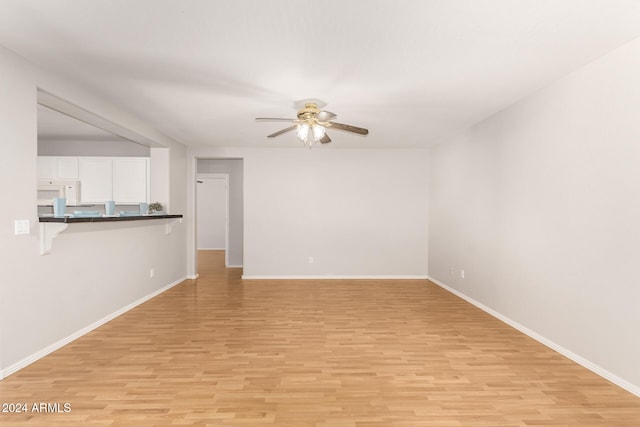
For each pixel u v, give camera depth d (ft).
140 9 6.71
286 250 21.49
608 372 8.53
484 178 14.66
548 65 9.28
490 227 14.16
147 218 14.20
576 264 9.57
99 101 11.75
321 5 6.56
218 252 32.35
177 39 7.89
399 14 6.86
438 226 19.99
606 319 8.60
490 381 8.41
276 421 6.77
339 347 10.50
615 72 8.38
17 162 8.68
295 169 21.40
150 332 11.75
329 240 21.56
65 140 20.34
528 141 11.69
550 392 7.92
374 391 7.92
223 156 21.17
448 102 12.40
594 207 8.98
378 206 21.59
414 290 18.38
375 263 21.66
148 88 10.94
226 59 8.89
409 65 9.25
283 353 10.03
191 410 7.11
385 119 14.70
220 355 9.86
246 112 13.58
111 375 8.60
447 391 7.95
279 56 8.73
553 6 6.58
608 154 8.57
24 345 9.00
